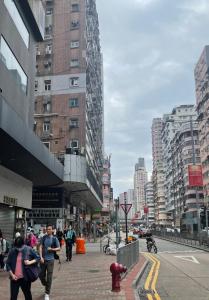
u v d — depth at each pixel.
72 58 50.91
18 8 21.50
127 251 14.82
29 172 23.38
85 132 47.97
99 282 11.98
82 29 51.94
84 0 53.53
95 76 63.09
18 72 21.44
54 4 53.78
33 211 41.44
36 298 9.27
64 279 12.77
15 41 20.78
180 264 19.48
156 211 168.25
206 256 24.94
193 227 87.44
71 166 39.09
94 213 76.56
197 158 102.31
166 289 11.37
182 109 140.62
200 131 87.44
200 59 85.19
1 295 9.47
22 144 16.56
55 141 48.00
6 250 15.77
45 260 9.38
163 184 161.00
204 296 10.18
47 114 49.09
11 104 19.86
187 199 101.00
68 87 49.81
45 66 51.16
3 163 20.27
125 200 21.38
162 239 57.69
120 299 9.08
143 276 14.41
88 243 41.41
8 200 21.30
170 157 135.50
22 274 6.96
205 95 80.69
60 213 41.31
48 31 52.47
